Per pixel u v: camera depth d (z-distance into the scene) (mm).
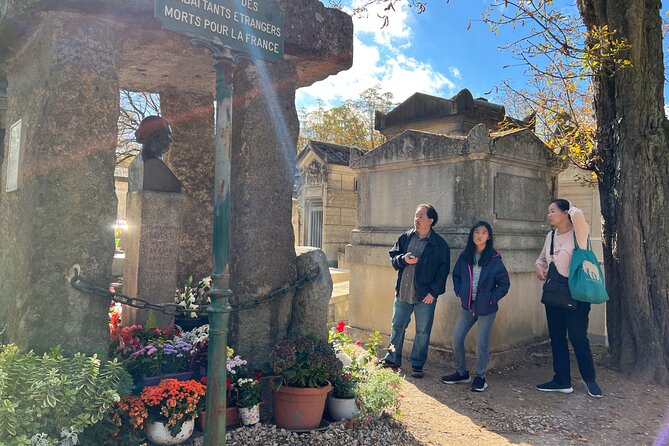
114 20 3488
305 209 19016
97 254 3436
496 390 5297
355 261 7293
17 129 3891
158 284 4902
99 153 3473
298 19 4273
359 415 3881
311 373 3764
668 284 6051
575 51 6688
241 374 3744
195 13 2908
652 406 5004
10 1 3449
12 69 4191
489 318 5230
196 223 5859
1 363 2779
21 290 3371
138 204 4914
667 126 6328
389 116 10156
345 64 4586
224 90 2965
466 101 8867
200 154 5945
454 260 6023
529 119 8836
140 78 5312
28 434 2609
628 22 6230
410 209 6750
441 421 4391
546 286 5336
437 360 6195
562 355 5336
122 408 3086
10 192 3922
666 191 6199
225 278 2840
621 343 6305
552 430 4285
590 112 9133
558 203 5348
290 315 4316
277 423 3766
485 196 6023
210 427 2779
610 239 6590
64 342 3299
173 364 3756
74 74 3385
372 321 7082
